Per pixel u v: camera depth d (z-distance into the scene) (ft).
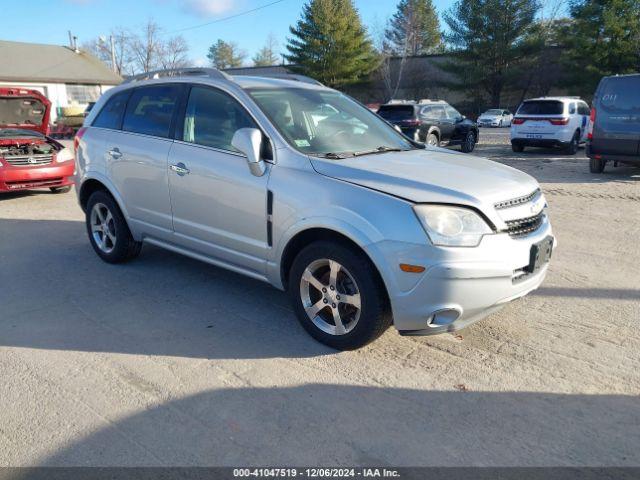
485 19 151.53
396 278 10.90
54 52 127.54
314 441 9.29
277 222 12.76
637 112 34.76
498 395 10.63
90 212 19.08
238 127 14.06
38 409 10.22
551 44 156.46
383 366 11.78
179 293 16.12
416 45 244.22
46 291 16.38
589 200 29.22
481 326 13.71
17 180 30.91
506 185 12.00
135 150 16.52
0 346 12.75
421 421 9.82
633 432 9.48
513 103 163.94
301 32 169.89
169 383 11.10
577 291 15.99
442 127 54.08
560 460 8.79
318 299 12.84
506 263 11.12
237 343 12.89
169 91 16.16
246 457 8.89
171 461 8.80
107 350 12.55
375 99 181.06
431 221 10.69
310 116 14.58
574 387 10.90
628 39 126.41
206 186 14.37
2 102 34.06
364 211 11.20
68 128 89.81
